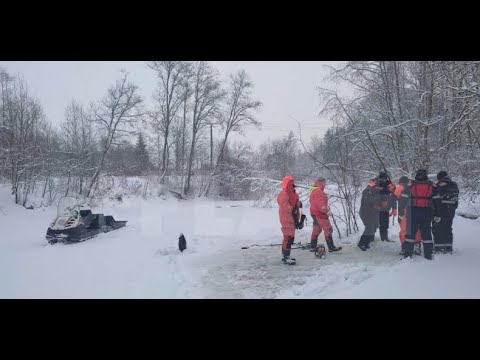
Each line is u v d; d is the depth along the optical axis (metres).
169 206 32.78
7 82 32.28
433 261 8.15
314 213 9.96
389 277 7.20
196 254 10.34
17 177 29.22
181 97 48.34
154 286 7.42
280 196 8.95
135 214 25.02
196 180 48.16
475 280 6.85
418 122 16.45
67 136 41.78
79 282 7.94
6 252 11.95
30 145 31.64
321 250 9.30
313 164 14.94
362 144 15.12
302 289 6.91
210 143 50.88
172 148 51.19
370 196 10.00
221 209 26.55
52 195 33.91
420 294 6.29
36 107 33.72
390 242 10.72
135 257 10.41
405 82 17.94
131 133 40.47
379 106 17.73
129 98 39.88
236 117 48.75
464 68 13.38
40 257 10.89
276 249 10.72
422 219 8.42
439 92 16.11
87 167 38.59
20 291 7.39
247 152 44.66
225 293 6.88
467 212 14.95
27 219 25.72
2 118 31.80
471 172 14.66
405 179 9.62
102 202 30.62
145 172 47.03
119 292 7.14
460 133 15.93
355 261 8.80
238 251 10.55
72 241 13.59
